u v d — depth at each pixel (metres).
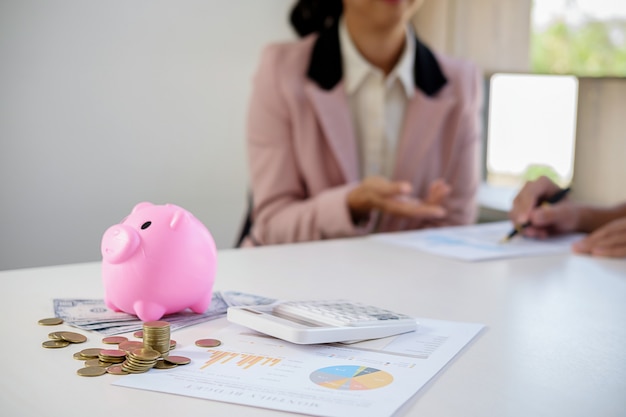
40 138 2.33
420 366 0.55
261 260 1.03
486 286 0.88
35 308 0.73
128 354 0.54
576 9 1.96
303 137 1.67
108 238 0.67
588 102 1.95
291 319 0.64
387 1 1.60
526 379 0.54
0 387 0.50
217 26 2.54
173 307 0.68
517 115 2.29
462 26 2.28
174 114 2.53
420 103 1.71
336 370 0.54
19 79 2.28
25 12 2.26
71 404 0.47
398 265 1.01
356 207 1.45
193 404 0.47
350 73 1.71
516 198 1.32
